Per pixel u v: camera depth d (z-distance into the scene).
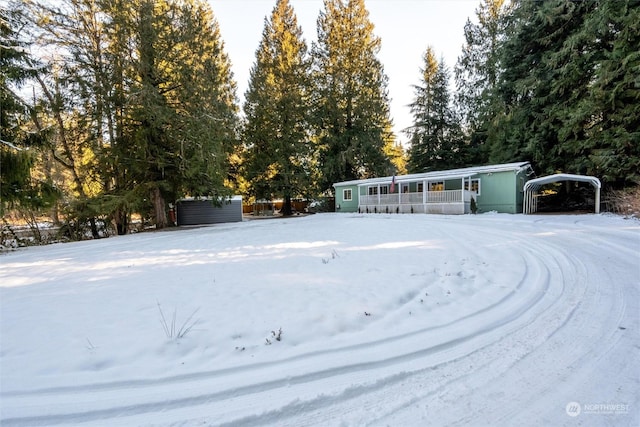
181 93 13.84
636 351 2.38
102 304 3.69
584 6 13.48
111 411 1.89
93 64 12.56
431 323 2.96
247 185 25.14
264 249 7.40
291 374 2.21
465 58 24.02
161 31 13.09
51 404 1.96
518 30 15.80
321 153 25.73
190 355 2.50
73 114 12.95
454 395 1.96
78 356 2.49
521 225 10.17
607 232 7.58
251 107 24.12
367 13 24.92
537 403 1.86
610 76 11.38
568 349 2.44
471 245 6.86
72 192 13.99
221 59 24.98
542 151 15.09
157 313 3.35
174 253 7.42
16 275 5.57
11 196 9.34
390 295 3.69
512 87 16.45
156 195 14.83
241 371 2.26
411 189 20.94
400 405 1.89
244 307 3.45
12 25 10.48
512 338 2.65
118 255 7.45
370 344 2.60
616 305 3.25
